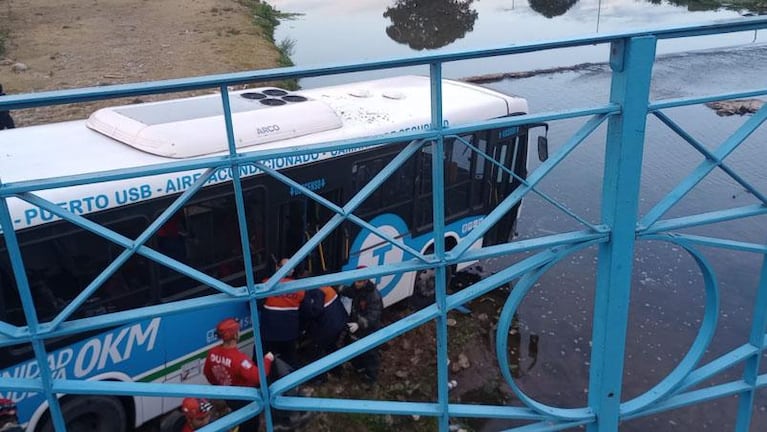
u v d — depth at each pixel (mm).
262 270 6395
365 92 8141
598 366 3312
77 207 5066
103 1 35875
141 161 5562
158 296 5672
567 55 27125
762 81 22531
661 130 16703
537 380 7215
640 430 6402
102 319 2496
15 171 5273
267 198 6254
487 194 8641
